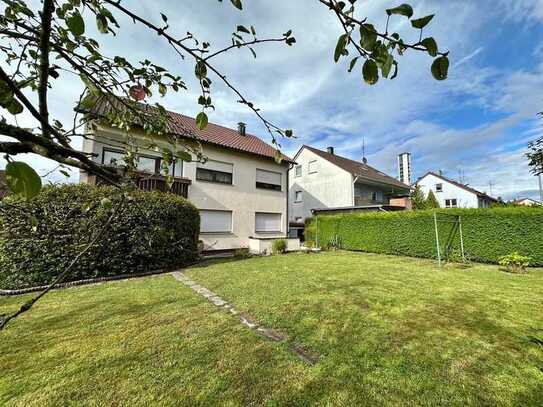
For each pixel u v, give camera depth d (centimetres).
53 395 192
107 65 122
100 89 116
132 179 109
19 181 59
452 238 875
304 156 1947
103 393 196
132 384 205
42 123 69
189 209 740
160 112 147
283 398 192
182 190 904
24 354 246
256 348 260
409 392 199
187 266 716
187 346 263
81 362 234
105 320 326
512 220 773
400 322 327
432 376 219
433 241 918
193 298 418
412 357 247
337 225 1264
